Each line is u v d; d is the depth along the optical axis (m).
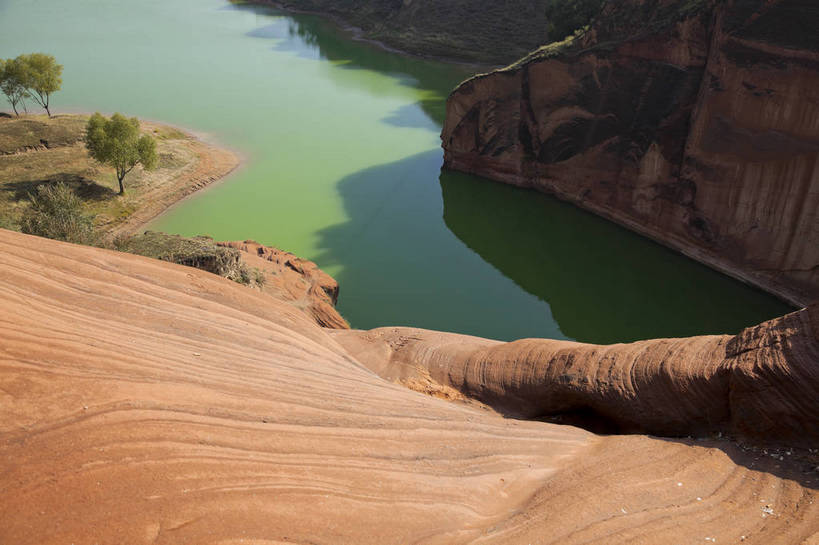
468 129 43.97
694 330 27.61
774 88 26.33
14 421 4.82
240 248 28.44
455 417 9.22
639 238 34.62
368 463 6.44
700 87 30.75
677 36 31.62
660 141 32.59
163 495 4.66
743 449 8.26
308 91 66.25
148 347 7.51
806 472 7.26
